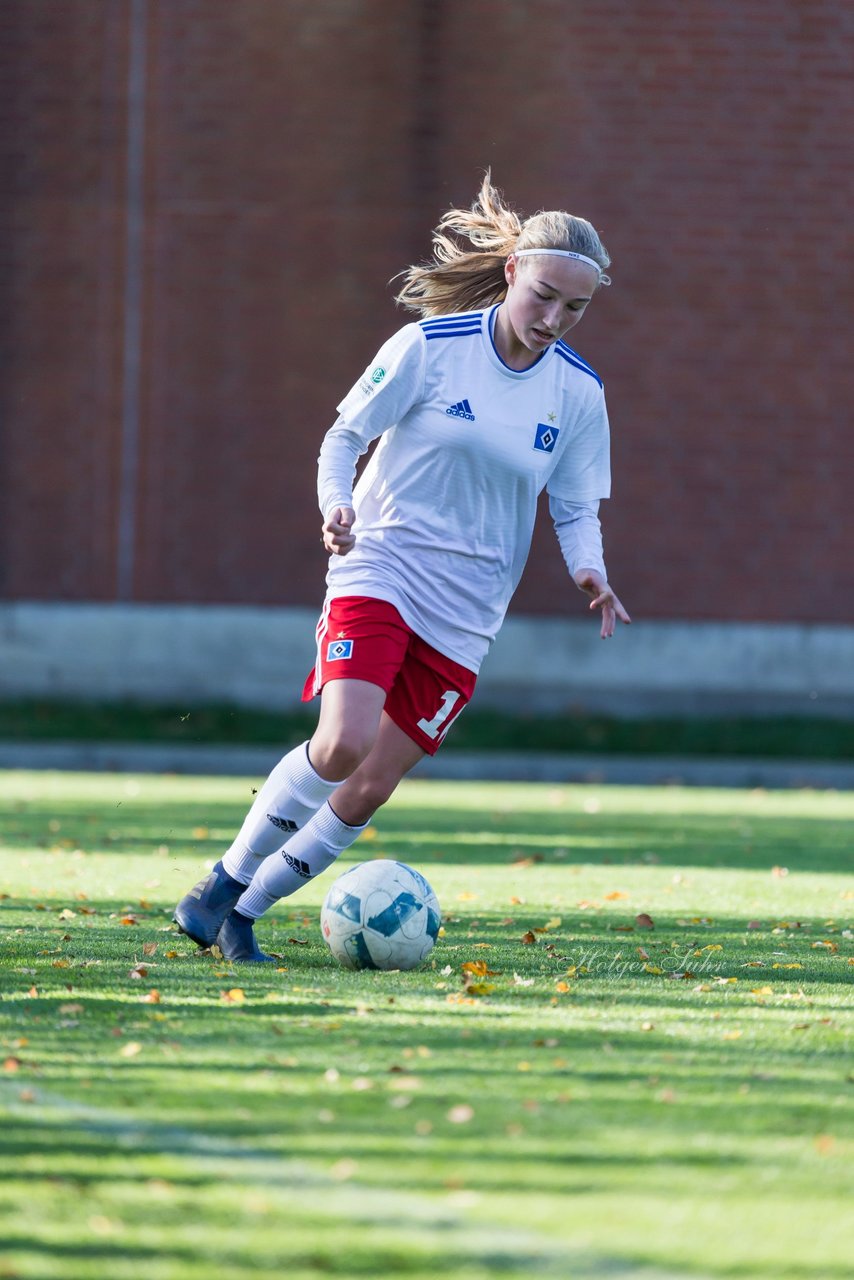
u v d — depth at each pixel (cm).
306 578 7288
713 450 7294
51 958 1891
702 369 7275
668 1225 941
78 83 7169
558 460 1989
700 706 7238
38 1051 1368
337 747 1803
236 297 7225
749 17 7206
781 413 7300
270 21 7169
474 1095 1227
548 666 7200
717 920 2448
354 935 1862
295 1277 856
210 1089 1237
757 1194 999
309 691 1931
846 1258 894
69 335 7219
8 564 7250
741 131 7225
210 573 7275
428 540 1877
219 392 7256
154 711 7000
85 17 7156
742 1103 1219
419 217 7212
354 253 7212
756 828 4197
